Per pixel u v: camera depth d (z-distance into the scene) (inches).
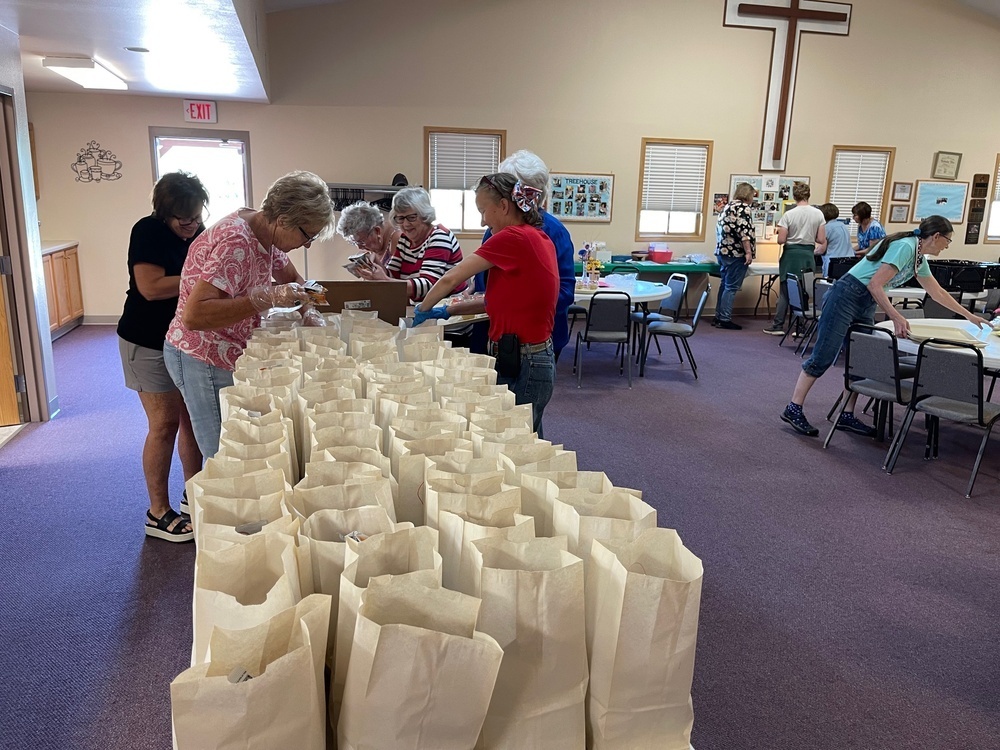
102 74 212.1
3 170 148.4
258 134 283.1
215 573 31.4
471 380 61.6
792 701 76.4
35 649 81.7
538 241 91.8
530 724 31.3
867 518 121.6
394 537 33.4
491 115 298.8
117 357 224.7
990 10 324.8
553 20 295.9
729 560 106.4
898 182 340.5
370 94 287.6
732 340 281.7
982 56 334.0
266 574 32.9
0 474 130.9
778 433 166.4
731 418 177.5
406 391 59.1
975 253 355.6
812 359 161.0
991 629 90.5
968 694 78.3
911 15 323.0
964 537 115.3
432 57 289.4
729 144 321.7
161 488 106.2
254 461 42.1
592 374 221.8
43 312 160.6
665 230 328.5
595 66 303.3
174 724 24.9
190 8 136.4
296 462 51.9
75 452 142.3
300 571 33.2
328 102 285.4
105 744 67.9
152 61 196.7
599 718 32.3
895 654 84.9
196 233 101.8
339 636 30.6
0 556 101.8
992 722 74.1
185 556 102.6
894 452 141.6
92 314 282.2
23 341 156.1
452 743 28.5
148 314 97.6
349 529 37.0
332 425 50.8
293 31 277.3
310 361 67.3
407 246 139.0
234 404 54.4
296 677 26.2
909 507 126.3
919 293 251.9
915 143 338.0
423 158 296.2
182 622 87.4
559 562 33.2
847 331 156.6
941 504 128.0
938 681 80.3
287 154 286.5
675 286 234.8
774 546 111.1
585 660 32.1
